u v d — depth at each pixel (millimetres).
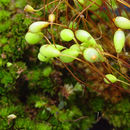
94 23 65
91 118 65
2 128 64
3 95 66
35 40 56
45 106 66
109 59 65
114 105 64
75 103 66
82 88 66
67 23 64
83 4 61
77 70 66
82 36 55
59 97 66
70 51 56
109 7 65
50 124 64
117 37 56
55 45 56
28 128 64
